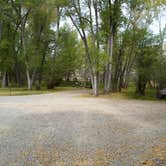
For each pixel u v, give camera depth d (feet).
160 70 81.20
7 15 112.47
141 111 45.91
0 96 78.33
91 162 17.94
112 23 83.05
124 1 83.20
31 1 108.88
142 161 18.17
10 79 150.82
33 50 112.98
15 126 30.60
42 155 19.48
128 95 82.74
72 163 17.72
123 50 92.99
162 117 39.01
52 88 126.62
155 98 77.30
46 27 117.39
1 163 17.60
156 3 87.56
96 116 39.19
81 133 27.22
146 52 83.56
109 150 20.99
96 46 81.87
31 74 119.96
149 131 28.71
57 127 30.22
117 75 95.04
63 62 123.13
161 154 19.90
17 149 20.99
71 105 53.78
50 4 101.60
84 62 153.89
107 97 76.64
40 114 40.42
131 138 25.29
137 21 88.94
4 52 119.24
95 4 80.89
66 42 124.36
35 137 25.16
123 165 17.33
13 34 120.98
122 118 37.70
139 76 85.87
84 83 160.66
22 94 86.33
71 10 80.53
